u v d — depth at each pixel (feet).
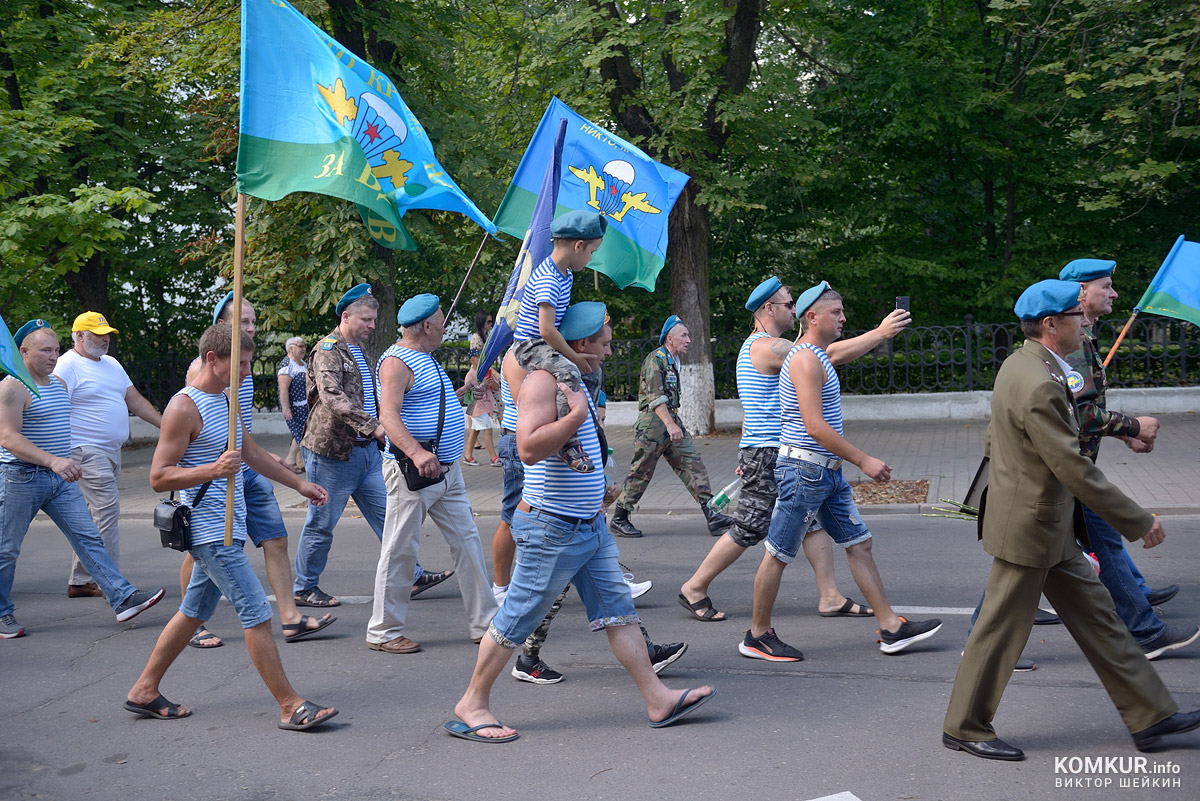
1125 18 48.70
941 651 17.22
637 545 28.40
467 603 19.03
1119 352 57.41
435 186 19.01
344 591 23.85
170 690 16.66
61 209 47.55
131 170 62.13
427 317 18.28
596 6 51.85
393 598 18.43
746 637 17.44
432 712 15.12
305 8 44.16
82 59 56.75
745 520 19.19
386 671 17.30
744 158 58.54
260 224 47.32
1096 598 12.39
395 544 18.31
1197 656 16.31
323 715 14.37
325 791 12.37
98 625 21.40
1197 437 43.73
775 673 16.37
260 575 27.22
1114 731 13.28
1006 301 61.72
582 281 70.23
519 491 20.74
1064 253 63.57
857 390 60.03
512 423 20.52
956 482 35.50
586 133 23.44
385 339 49.60
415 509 18.29
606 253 23.75
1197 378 56.34
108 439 23.20
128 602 21.16
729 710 14.70
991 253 66.44
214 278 74.64
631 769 12.67
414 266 72.59
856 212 66.08
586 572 14.08
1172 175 58.34
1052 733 13.29
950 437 48.93
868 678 15.89
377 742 13.96
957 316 67.15
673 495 36.70
